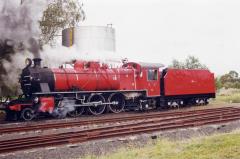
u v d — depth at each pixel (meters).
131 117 17.92
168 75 24.66
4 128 14.85
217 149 9.81
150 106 24.05
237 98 32.94
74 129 14.91
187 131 13.45
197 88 26.94
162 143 11.08
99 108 21.73
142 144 11.55
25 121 18.53
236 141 10.53
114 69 22.66
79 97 20.78
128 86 22.81
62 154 10.32
